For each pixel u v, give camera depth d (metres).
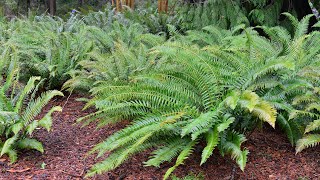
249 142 3.94
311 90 3.94
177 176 3.34
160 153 3.25
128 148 3.29
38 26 8.34
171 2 10.40
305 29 5.28
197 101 3.71
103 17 9.66
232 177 3.28
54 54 5.48
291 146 3.88
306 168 3.48
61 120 4.62
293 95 3.85
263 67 3.50
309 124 3.63
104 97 3.84
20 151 3.73
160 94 3.65
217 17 7.55
